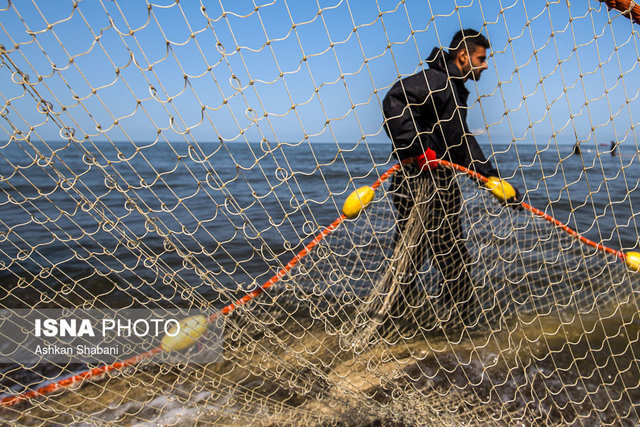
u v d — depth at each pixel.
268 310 3.45
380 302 2.94
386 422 2.35
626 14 2.12
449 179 2.99
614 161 31.44
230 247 5.52
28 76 1.52
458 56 2.97
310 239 5.96
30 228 6.41
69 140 1.67
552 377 2.80
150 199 9.89
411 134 2.70
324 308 3.31
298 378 2.57
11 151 21.91
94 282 4.26
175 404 2.52
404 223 3.12
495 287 3.99
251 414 2.40
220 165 28.48
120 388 2.69
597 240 6.05
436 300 3.48
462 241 3.29
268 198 10.23
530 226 5.41
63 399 2.57
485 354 3.04
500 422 2.38
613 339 3.30
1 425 2.30
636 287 4.13
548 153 44.12
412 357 2.91
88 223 6.83
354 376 2.67
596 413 2.48
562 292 4.02
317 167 1.98
